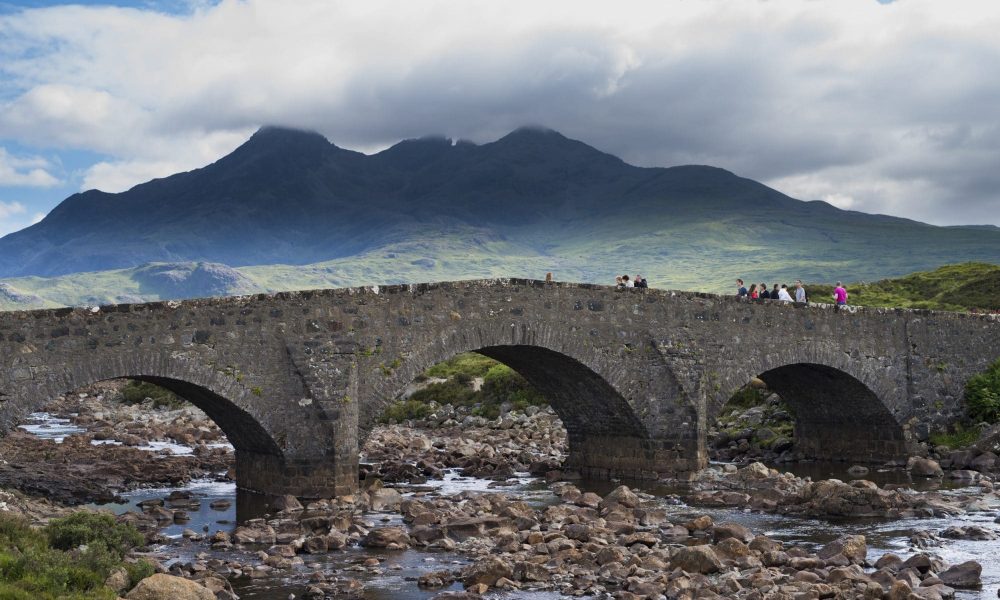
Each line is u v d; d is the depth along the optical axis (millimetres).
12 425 32250
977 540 32250
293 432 38344
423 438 62875
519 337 42750
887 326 54250
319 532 33281
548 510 35688
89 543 25266
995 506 39062
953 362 57000
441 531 32281
